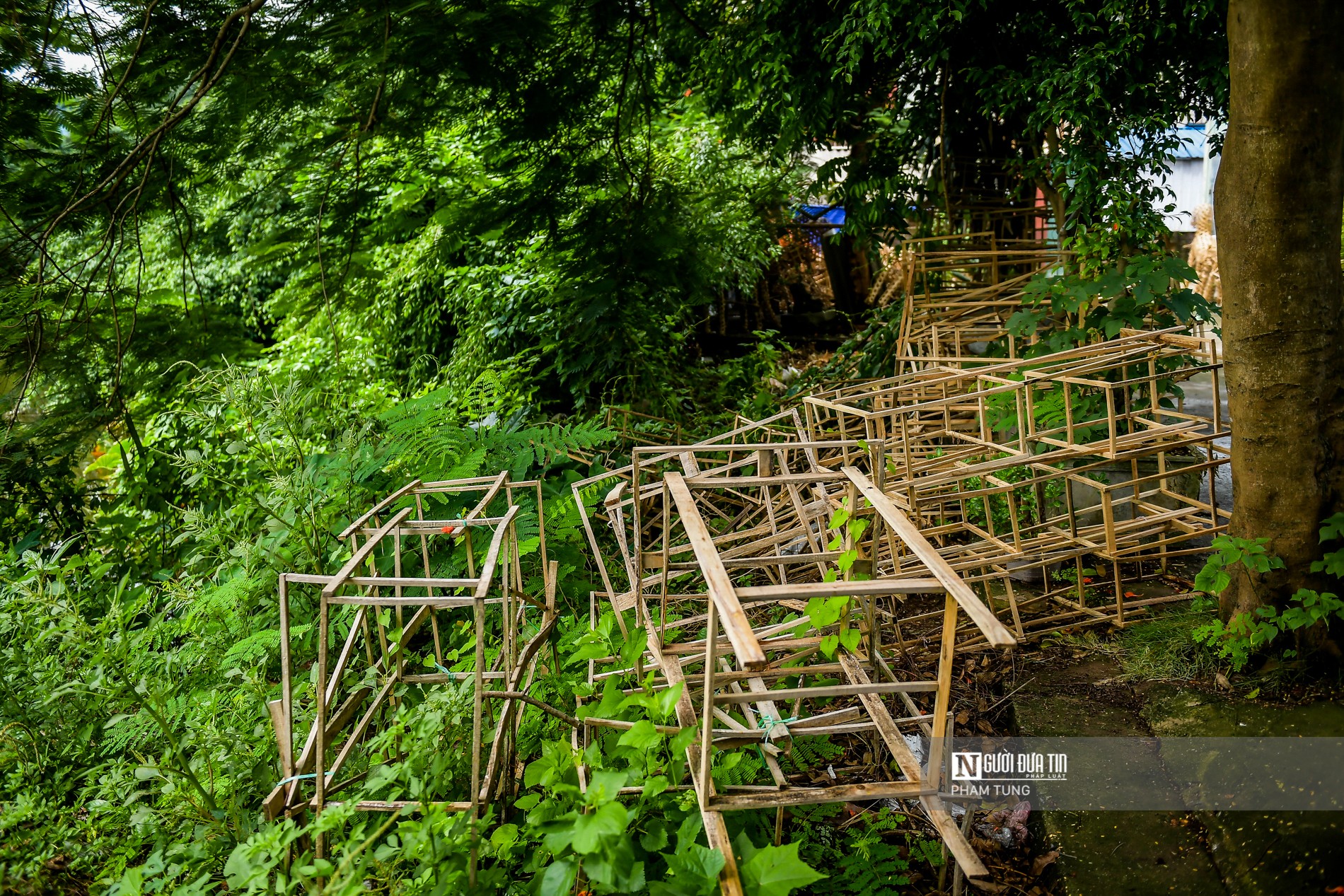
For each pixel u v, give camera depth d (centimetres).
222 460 427
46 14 384
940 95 571
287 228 544
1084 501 420
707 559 202
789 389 701
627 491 338
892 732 225
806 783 275
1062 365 399
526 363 658
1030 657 342
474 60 429
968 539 429
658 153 758
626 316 591
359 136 461
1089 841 246
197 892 195
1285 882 213
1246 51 272
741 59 573
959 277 697
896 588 189
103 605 382
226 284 1102
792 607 338
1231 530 309
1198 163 1141
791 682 312
